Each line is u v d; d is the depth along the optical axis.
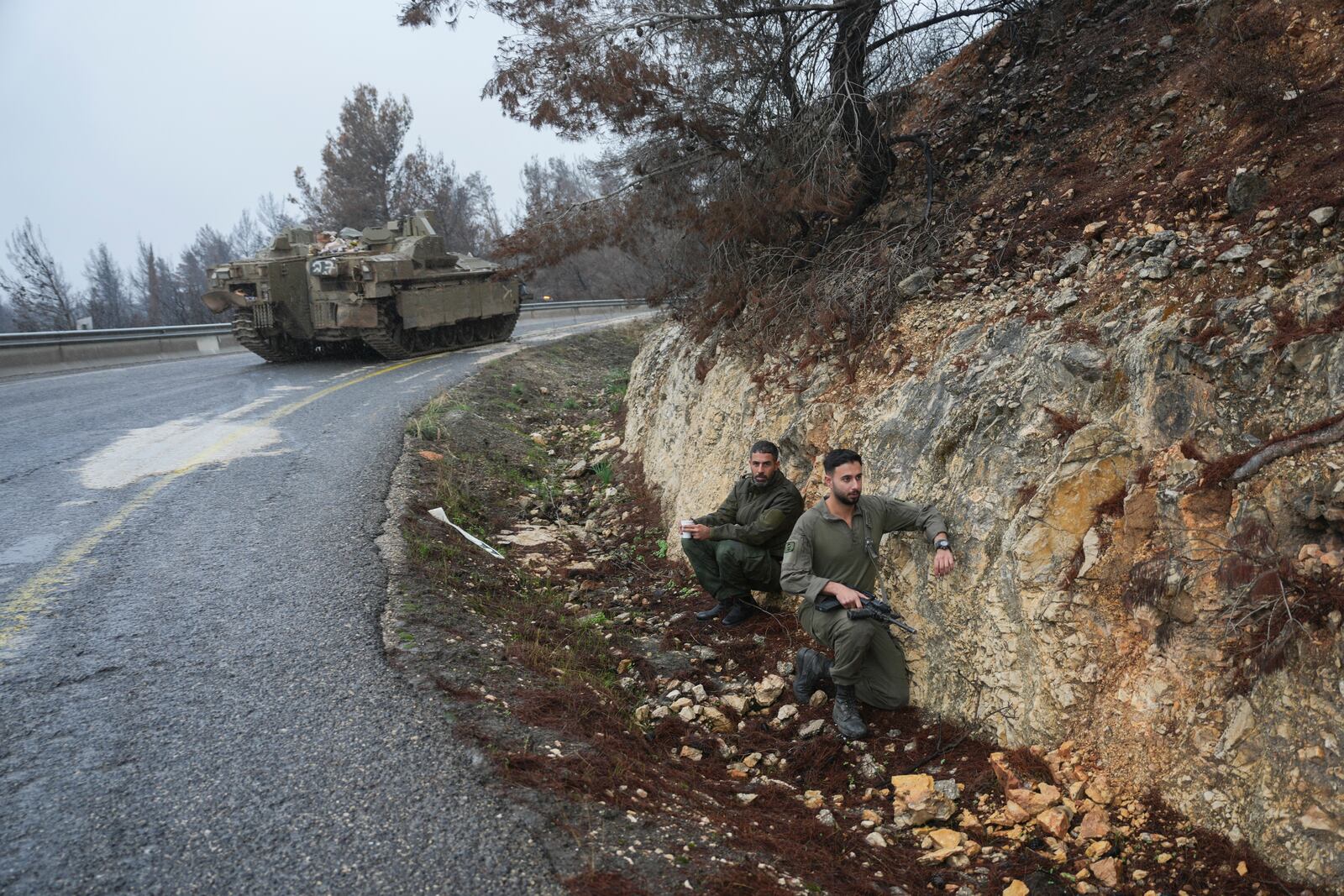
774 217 7.36
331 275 16.33
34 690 3.66
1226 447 3.49
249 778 3.05
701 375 7.81
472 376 14.23
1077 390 4.12
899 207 7.10
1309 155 4.47
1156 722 3.29
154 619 4.42
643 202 8.25
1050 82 7.33
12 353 15.41
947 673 4.25
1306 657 2.90
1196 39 6.43
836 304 6.22
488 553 6.62
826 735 4.29
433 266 18.52
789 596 5.63
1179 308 3.99
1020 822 3.39
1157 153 5.64
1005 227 6.01
